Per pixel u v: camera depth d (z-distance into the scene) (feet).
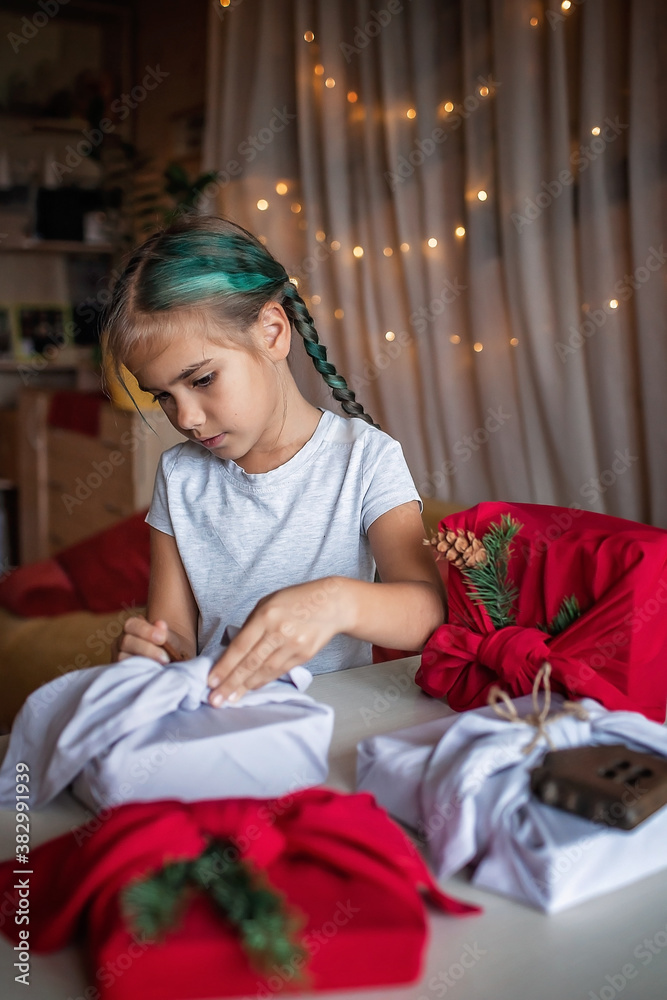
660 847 1.71
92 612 7.18
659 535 2.34
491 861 1.65
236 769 1.89
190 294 2.70
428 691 2.56
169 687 1.97
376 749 1.98
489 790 1.70
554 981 1.40
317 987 1.36
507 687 2.33
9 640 6.84
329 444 3.50
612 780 1.68
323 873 1.47
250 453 3.44
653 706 2.33
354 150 8.02
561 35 5.98
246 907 1.32
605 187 5.94
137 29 12.23
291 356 3.70
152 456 9.12
